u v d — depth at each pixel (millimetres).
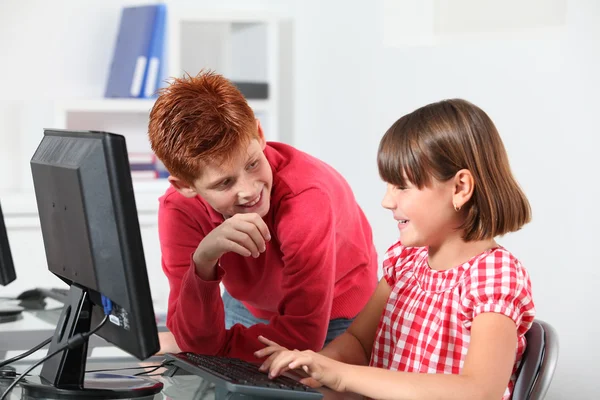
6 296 2072
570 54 2256
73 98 3582
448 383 1109
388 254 1446
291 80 3799
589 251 2201
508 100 2482
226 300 2004
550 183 2328
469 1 2631
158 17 3352
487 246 1282
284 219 1459
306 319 1435
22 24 3521
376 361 1378
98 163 996
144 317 1003
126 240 989
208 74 1446
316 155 3686
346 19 3383
